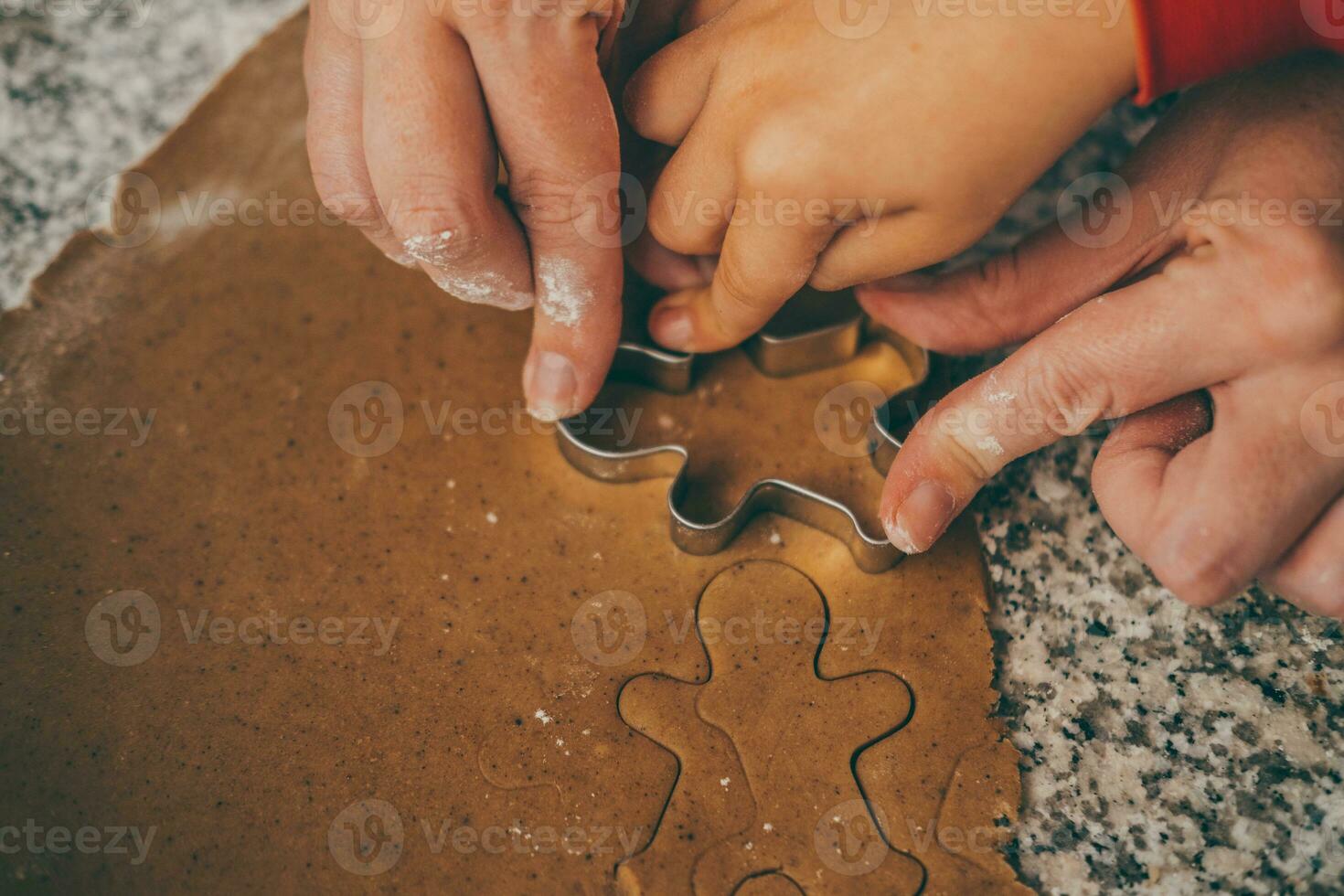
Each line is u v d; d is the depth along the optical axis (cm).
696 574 38
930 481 35
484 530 38
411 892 34
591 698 36
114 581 38
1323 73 35
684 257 39
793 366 40
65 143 45
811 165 33
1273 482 33
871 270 36
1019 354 34
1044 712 36
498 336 41
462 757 36
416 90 33
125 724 36
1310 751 35
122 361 41
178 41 46
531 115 33
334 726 36
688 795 35
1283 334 32
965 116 33
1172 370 33
